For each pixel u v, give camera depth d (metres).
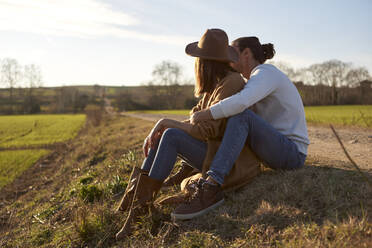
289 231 1.72
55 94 121.06
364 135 7.75
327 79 70.94
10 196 8.09
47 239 2.97
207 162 2.26
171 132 2.23
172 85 93.44
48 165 12.77
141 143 8.38
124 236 2.22
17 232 3.72
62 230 2.95
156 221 2.27
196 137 2.22
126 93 101.50
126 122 26.52
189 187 2.24
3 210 6.05
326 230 1.60
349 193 1.96
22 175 11.67
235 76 2.26
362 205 1.77
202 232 1.99
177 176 2.92
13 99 106.00
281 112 2.31
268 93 2.19
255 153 2.36
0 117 70.56
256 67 2.34
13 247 3.08
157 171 2.23
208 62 2.27
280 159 2.32
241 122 2.10
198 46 2.32
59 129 37.19
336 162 2.99
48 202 5.02
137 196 2.27
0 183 10.52
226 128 2.13
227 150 2.09
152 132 2.36
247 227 1.89
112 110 86.12
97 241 2.36
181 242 1.95
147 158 2.34
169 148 2.23
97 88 147.88
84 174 6.68
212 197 2.16
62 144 21.50
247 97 2.06
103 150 9.77
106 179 4.82
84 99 109.81
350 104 68.62
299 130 2.34
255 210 2.05
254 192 2.30
